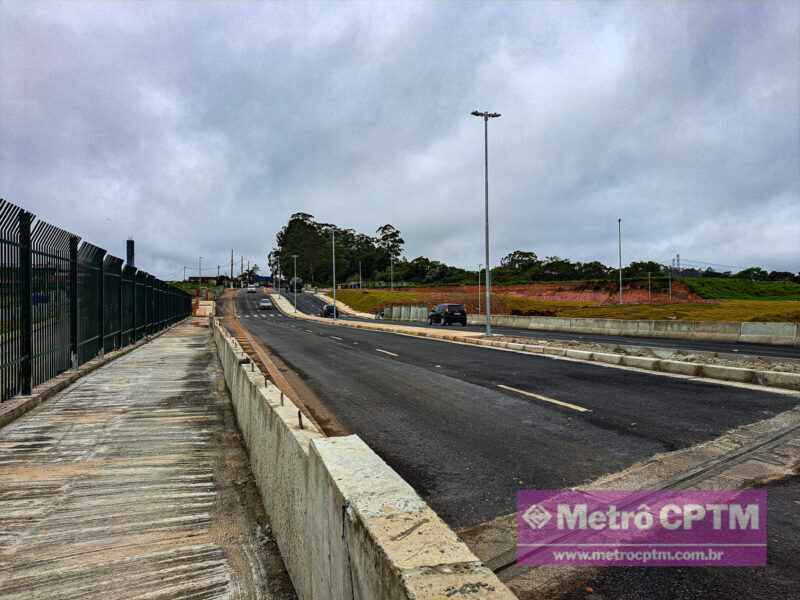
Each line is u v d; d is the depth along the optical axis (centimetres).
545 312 5653
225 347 1133
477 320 4347
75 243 1173
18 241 866
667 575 310
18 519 445
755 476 468
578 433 634
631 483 460
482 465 525
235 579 351
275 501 403
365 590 189
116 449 640
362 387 1036
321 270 17250
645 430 638
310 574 284
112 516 452
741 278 11156
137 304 2058
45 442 668
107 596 333
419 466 529
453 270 16612
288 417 388
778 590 291
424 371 1238
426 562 163
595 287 9962
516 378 1084
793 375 883
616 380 1027
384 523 191
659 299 8900
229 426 752
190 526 434
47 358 1023
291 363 1471
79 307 1238
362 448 277
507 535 368
